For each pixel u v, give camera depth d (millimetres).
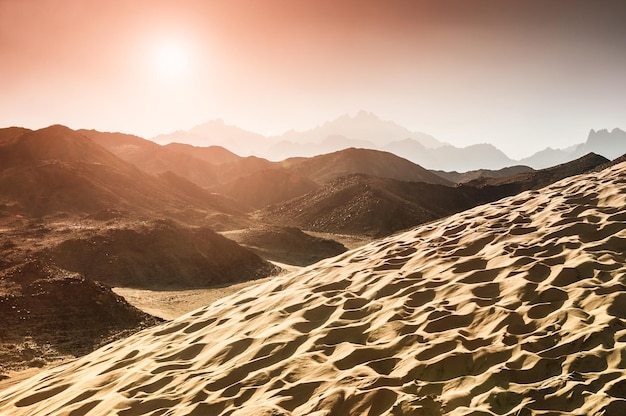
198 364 7570
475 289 7223
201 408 5910
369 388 5289
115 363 8852
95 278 39344
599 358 4676
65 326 21797
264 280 42906
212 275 44938
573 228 8453
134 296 32125
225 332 8734
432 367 5395
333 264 11664
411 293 7789
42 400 8344
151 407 6391
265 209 102250
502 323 5949
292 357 6590
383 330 6723
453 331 6148
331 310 8133
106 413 6469
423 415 4660
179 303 30656
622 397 4129
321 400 5328
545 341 5289
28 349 18594
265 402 5562
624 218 8406
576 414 4094
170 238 47156
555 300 6191
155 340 9922
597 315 5430
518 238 8938
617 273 6406
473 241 9609
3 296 22719
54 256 40219
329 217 91875
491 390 4695
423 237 11539
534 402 4375
